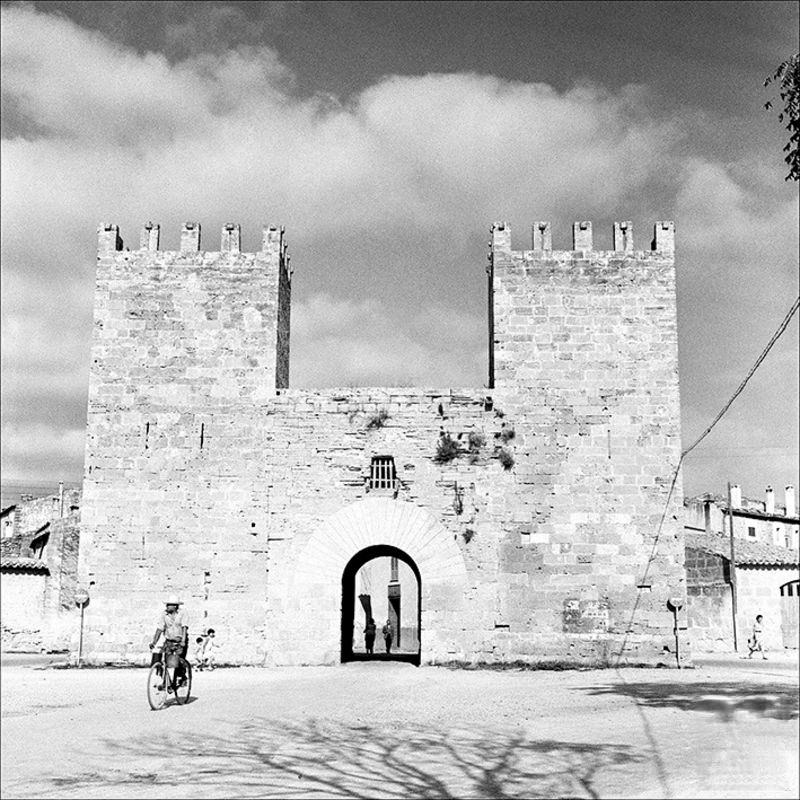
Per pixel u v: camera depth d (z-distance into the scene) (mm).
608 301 39906
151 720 23766
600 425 39000
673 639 37531
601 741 19719
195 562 38719
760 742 15898
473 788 15672
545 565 38094
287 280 43906
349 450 39312
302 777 16734
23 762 18438
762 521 73500
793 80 21484
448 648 37719
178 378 40000
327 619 38281
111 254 40938
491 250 41062
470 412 39312
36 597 55906
